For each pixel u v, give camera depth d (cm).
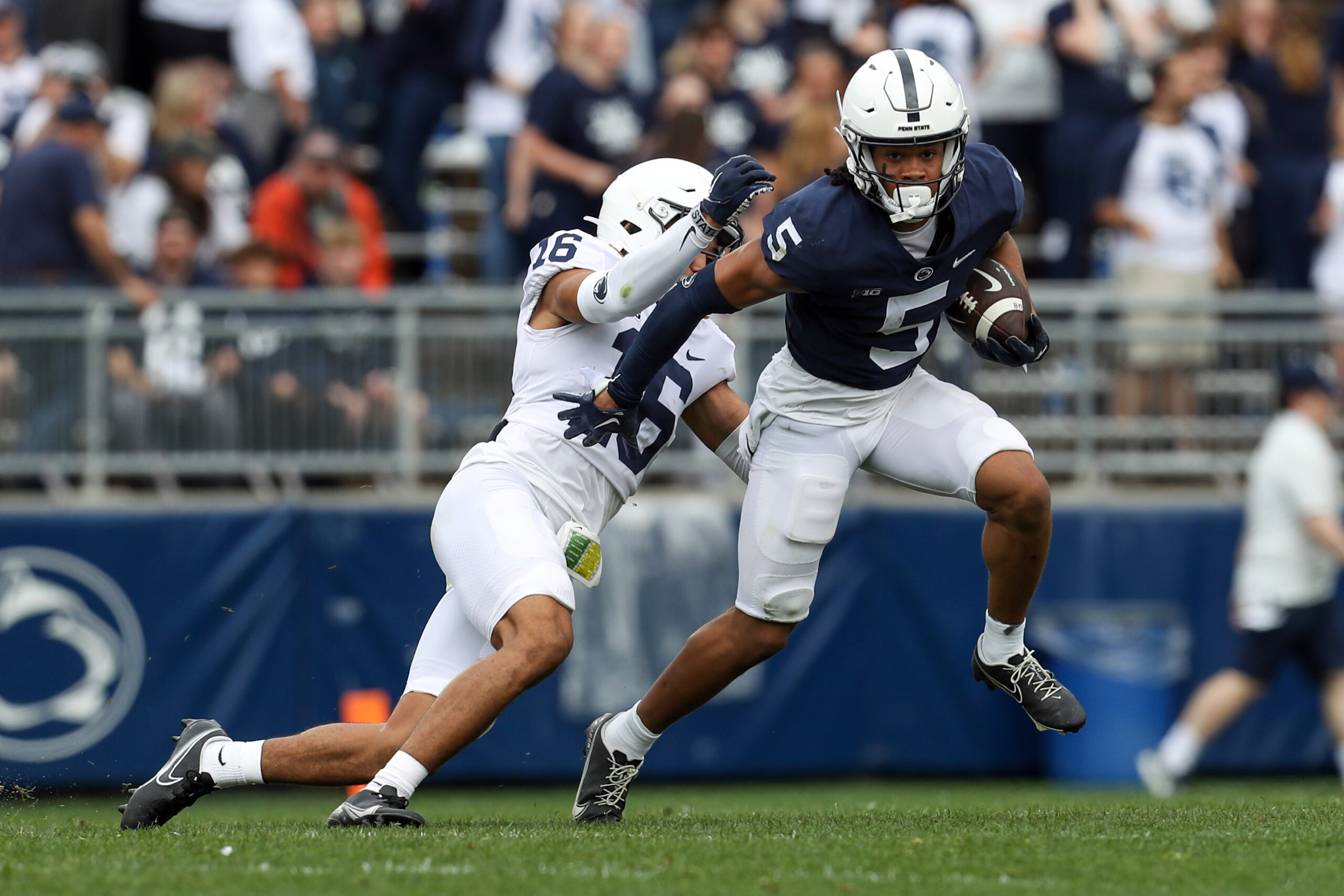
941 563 2614
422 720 1320
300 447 2562
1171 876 1121
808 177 2664
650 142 2706
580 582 1405
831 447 1402
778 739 2561
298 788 2623
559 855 1192
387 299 2581
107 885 1068
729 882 1083
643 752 1502
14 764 2381
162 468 2531
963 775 2714
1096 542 2644
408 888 1050
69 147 2588
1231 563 2678
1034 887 1078
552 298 1412
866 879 1103
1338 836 1330
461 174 3409
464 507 1373
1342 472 2723
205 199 2736
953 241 1302
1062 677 2630
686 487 2634
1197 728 2423
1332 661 2434
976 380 2638
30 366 2511
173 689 2433
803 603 1429
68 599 2414
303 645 2475
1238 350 2734
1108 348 2700
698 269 1381
